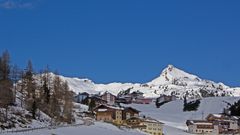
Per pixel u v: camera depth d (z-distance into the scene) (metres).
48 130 178.62
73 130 193.38
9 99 197.50
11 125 174.38
